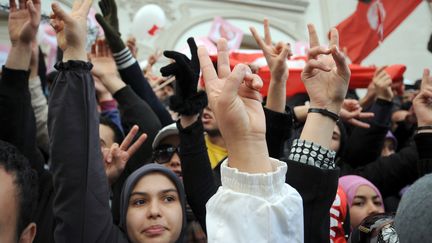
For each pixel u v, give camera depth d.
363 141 2.77
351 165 2.82
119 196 1.95
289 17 8.71
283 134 1.72
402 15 4.64
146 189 1.69
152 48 7.62
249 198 1.00
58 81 1.53
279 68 1.70
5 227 1.07
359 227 1.62
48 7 3.89
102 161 1.53
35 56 2.26
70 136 1.48
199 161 1.69
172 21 7.92
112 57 2.51
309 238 1.30
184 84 1.66
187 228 1.97
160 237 1.64
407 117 3.63
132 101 2.32
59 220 1.46
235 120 1.04
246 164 1.04
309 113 1.45
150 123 2.28
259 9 8.59
